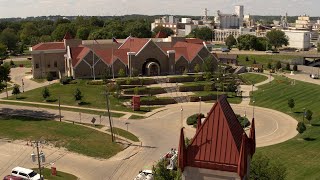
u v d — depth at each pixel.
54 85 130.38
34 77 153.00
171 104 113.19
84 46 150.12
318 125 88.12
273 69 168.75
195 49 153.25
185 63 149.50
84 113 102.62
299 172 61.16
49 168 65.44
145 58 142.00
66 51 153.00
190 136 82.69
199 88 125.88
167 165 56.44
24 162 68.06
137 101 105.81
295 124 90.75
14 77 158.88
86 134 83.94
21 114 100.81
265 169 44.06
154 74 141.50
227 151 27.30
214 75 136.50
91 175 63.09
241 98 117.12
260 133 84.62
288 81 137.00
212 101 116.56
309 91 120.44
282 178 45.03
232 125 28.67
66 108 107.00
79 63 136.25
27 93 124.62
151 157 71.19
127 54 141.62
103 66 139.00
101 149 75.00
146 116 100.50
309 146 74.56
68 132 84.81
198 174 28.16
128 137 83.25
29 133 83.75
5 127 88.31
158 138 82.69
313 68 180.38
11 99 117.88
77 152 73.25
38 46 153.75
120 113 103.06
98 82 127.75
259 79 144.12
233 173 27.00
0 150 73.94
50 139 80.00
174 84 128.75
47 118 97.00
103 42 168.25
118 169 65.62
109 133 85.69
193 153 28.11
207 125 28.25
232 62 181.50
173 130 88.50
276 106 107.25
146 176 59.72
